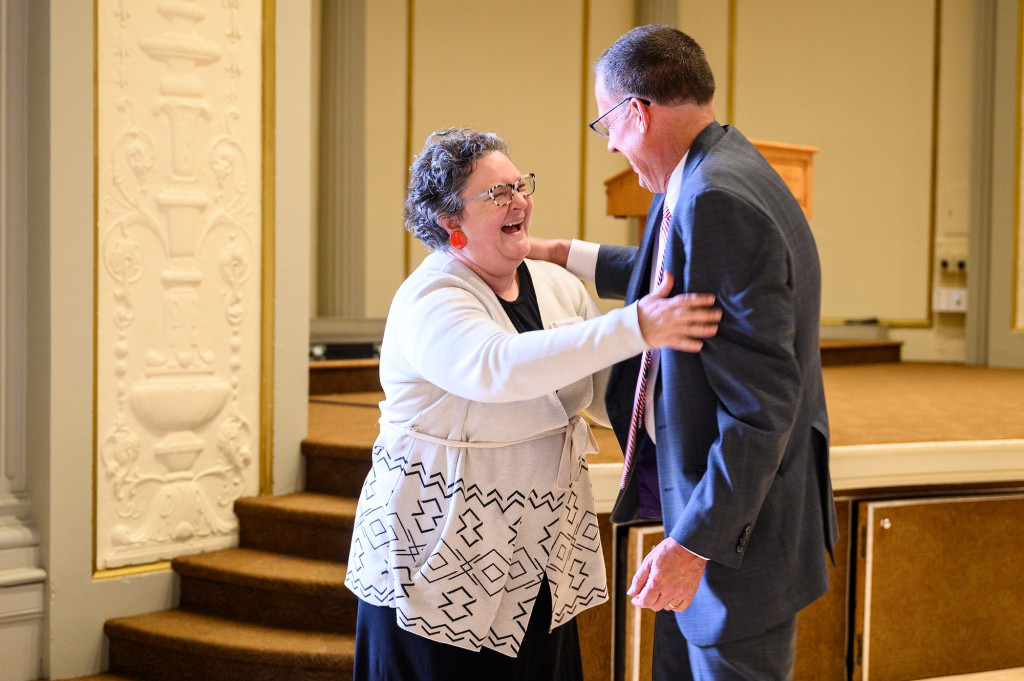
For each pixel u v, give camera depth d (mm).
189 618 3301
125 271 3309
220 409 3547
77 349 3195
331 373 5340
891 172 7441
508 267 1806
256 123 3605
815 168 7715
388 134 6910
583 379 1865
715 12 7711
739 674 1681
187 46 3398
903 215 7414
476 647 1758
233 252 3564
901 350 7477
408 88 6973
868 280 7598
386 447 1832
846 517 3279
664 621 1881
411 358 1691
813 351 1727
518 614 1795
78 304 3191
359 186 6766
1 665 3146
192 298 3469
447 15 7129
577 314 1979
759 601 1669
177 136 3400
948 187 7223
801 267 1673
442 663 1765
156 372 3398
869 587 3232
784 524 1694
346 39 6676
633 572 2955
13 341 3217
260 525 3559
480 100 7297
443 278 1736
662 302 1509
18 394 3229
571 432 1833
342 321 6500
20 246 3209
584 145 7734
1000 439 3439
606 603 3006
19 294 3217
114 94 3256
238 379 3596
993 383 5766
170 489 3443
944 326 7324
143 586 3361
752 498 1561
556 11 7590
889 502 3264
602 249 2191
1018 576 3434
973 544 3369
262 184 3629
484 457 1773
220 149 3508
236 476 3602
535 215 7570
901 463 3299
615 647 3020
